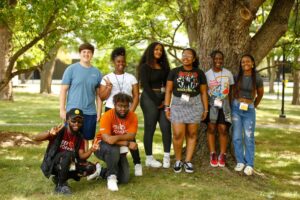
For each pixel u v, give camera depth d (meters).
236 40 6.39
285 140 11.24
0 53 15.10
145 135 6.29
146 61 6.10
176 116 5.95
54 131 5.14
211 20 6.43
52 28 9.66
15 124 12.84
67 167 5.13
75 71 5.75
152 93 6.05
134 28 12.03
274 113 19.38
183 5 12.50
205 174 6.05
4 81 9.49
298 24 9.98
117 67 5.96
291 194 5.54
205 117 6.00
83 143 5.34
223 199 5.13
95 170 5.60
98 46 11.80
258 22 12.28
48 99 25.45
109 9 11.23
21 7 8.70
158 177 5.93
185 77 5.88
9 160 7.09
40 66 9.93
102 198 5.04
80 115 5.18
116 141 5.40
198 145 6.50
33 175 6.03
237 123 6.03
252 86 5.98
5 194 5.14
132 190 5.35
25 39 10.01
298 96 25.91
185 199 5.10
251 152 6.05
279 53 15.26
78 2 9.13
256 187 5.75
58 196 5.04
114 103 5.48
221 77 5.98
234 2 6.34
